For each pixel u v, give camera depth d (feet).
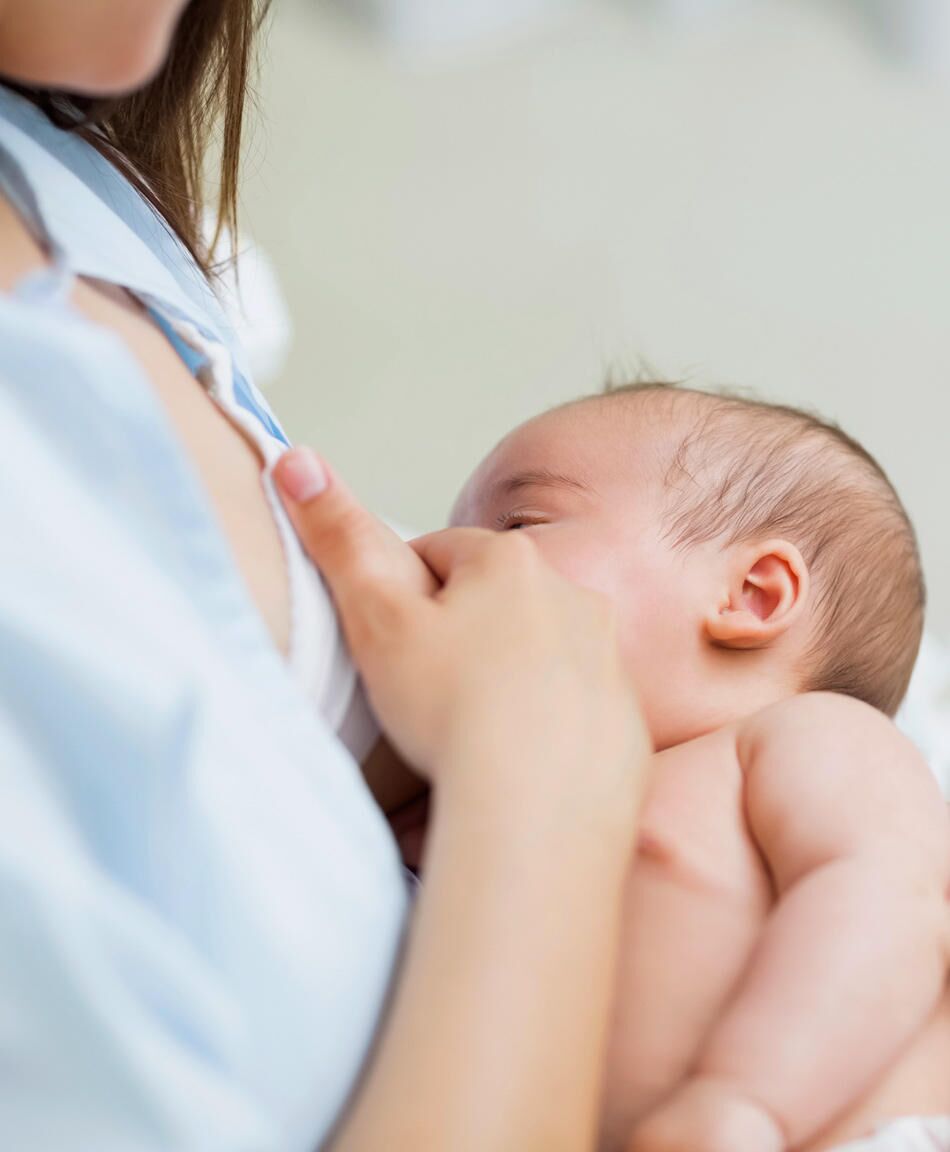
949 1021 2.45
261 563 2.22
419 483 7.93
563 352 8.87
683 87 11.12
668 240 9.74
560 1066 1.85
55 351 1.74
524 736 2.09
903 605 3.71
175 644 1.75
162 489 1.85
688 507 3.42
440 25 11.27
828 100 11.03
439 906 1.94
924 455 8.25
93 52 2.01
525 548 2.42
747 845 2.66
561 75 11.11
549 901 1.94
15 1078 1.60
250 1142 1.68
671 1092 2.30
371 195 9.89
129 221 2.83
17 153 2.34
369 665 2.26
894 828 2.53
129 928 1.63
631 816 2.10
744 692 3.29
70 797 1.66
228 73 3.20
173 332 2.48
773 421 3.68
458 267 9.41
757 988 2.29
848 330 9.10
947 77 11.25
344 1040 1.86
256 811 1.81
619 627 3.28
